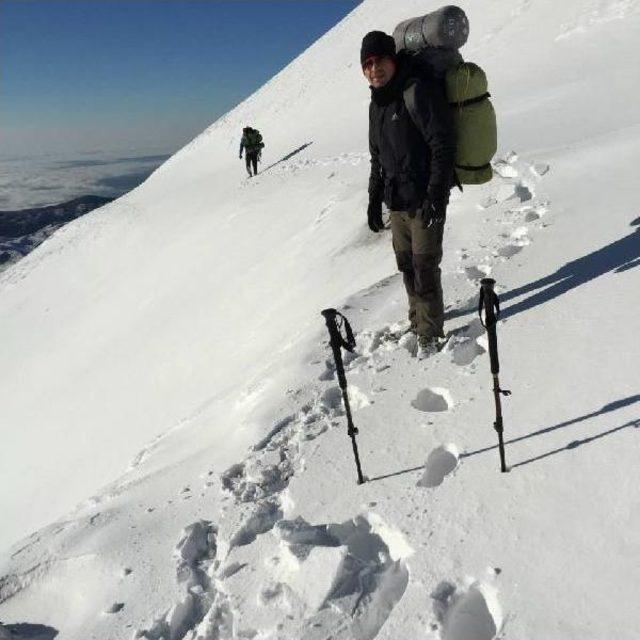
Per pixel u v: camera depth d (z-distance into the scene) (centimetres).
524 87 2206
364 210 1449
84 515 446
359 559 290
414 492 324
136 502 425
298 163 2756
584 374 372
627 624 221
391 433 387
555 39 2795
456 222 867
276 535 323
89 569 359
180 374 1433
